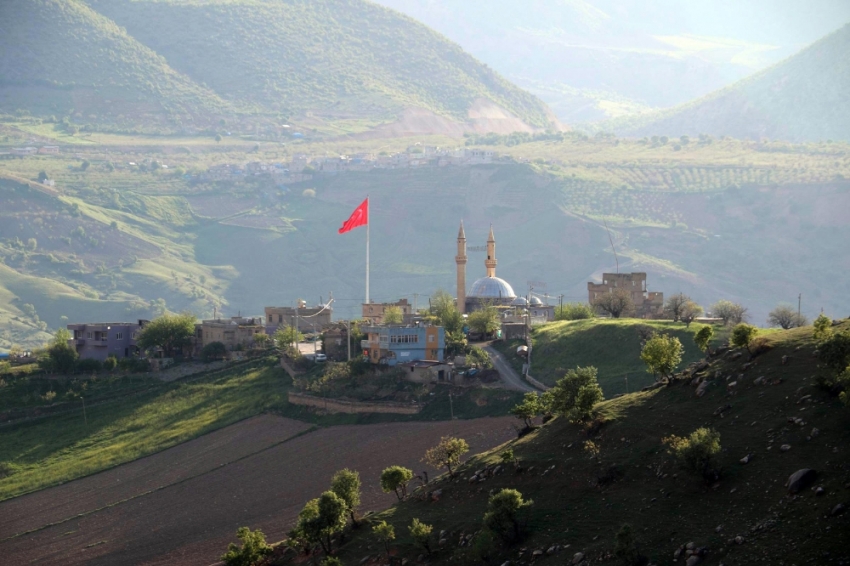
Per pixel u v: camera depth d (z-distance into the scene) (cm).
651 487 8069
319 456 13762
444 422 13812
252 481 13525
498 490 9069
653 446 8556
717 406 8750
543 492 8669
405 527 9125
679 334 14950
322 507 9212
